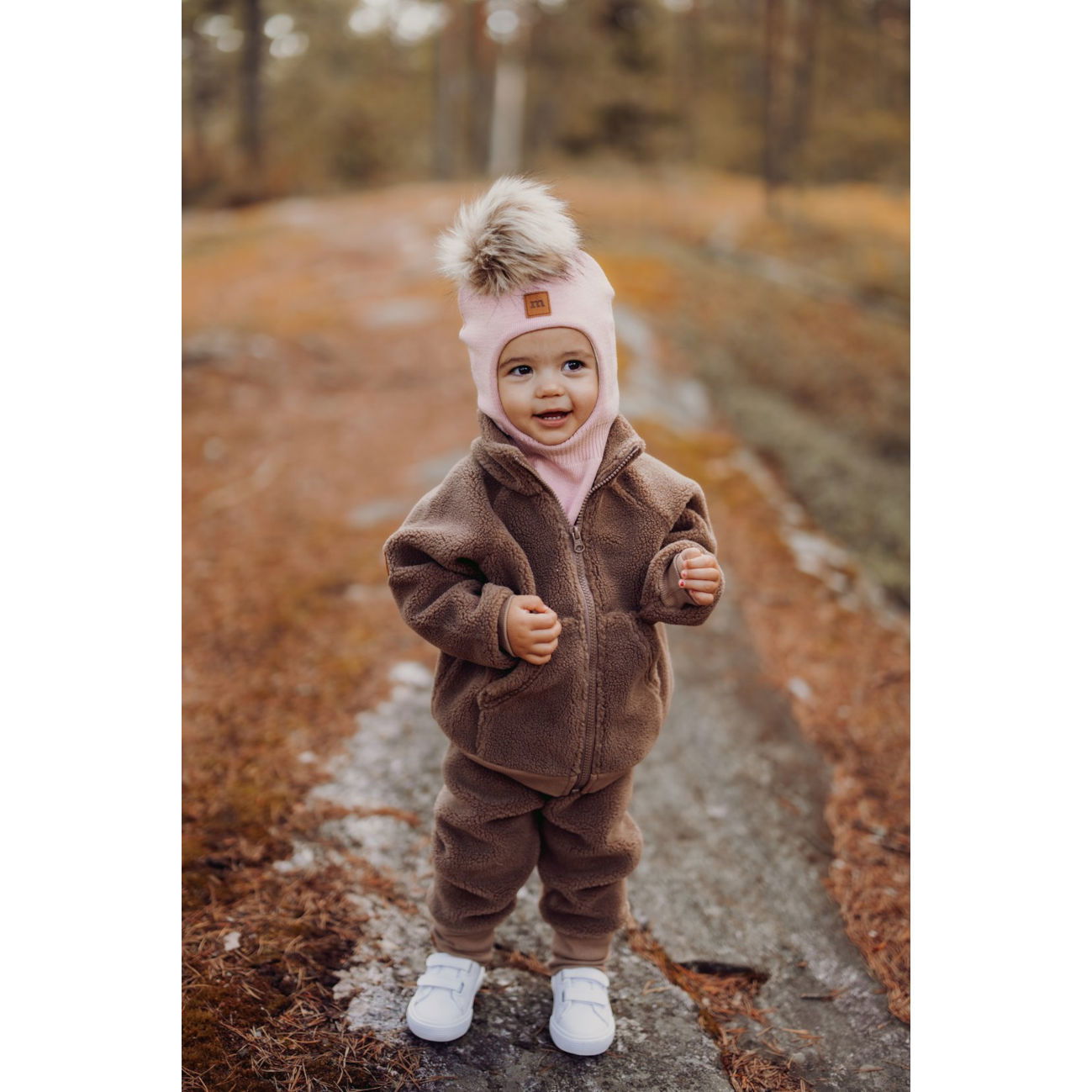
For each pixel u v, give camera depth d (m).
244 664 3.58
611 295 2.01
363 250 11.46
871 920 2.60
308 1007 2.16
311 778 2.96
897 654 4.07
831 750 3.36
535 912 2.53
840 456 6.55
